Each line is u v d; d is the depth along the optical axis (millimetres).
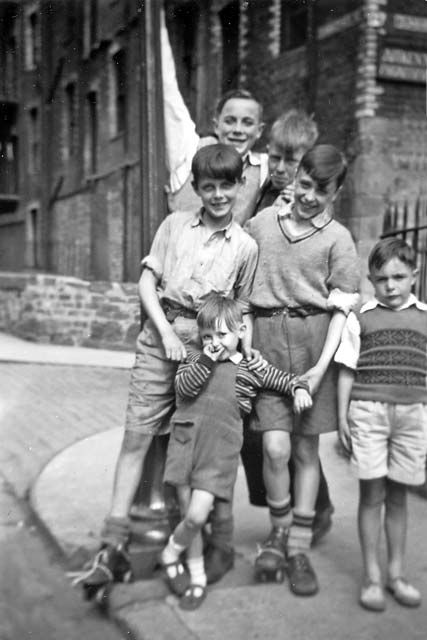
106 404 4504
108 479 3070
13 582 2100
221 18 7113
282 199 2193
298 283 2072
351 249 2076
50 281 7023
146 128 2287
